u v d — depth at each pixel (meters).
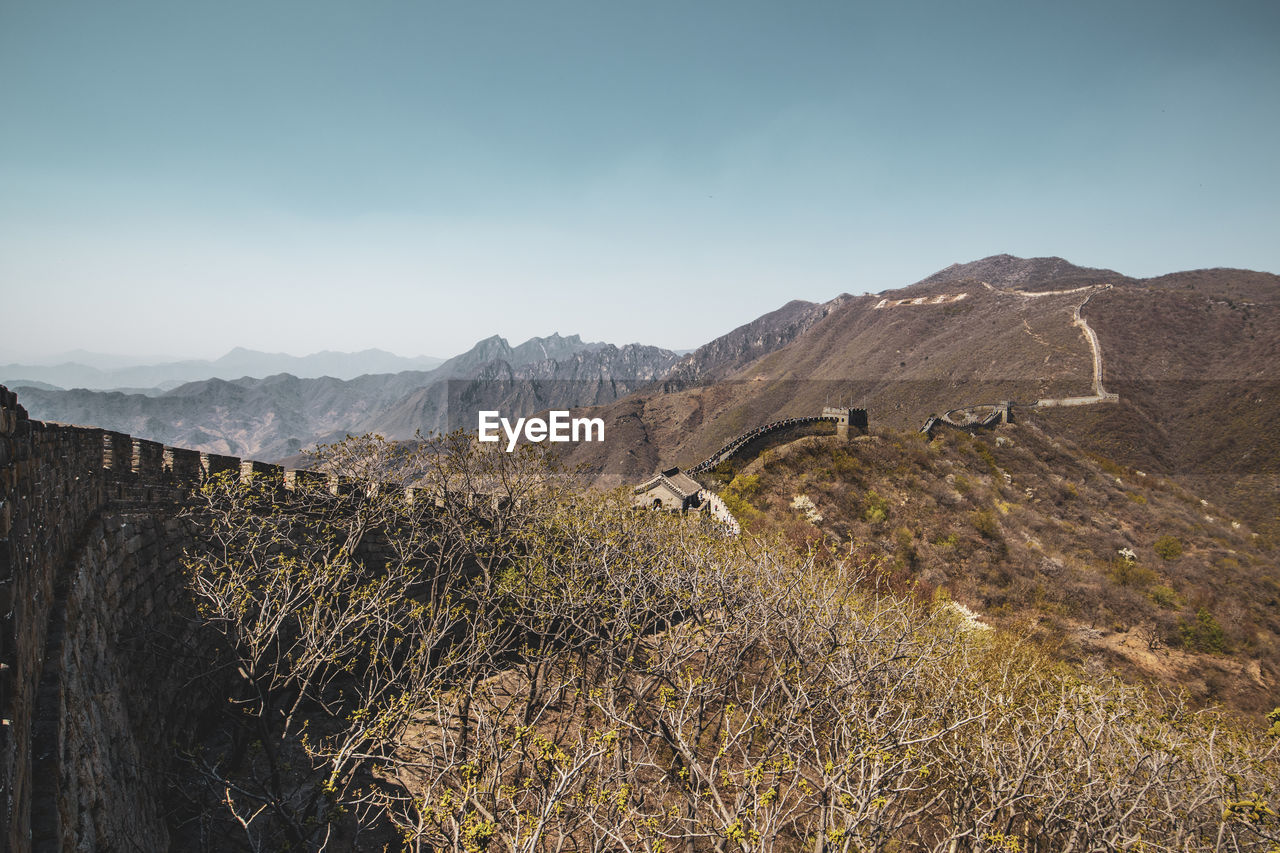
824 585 10.84
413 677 9.90
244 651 11.01
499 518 13.02
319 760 10.05
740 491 36.28
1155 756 7.37
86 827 5.05
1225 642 32.56
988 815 6.60
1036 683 10.91
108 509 8.34
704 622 10.41
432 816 6.34
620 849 6.77
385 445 12.27
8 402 4.02
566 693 11.55
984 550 36.84
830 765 6.27
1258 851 6.57
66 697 5.21
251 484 11.30
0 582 3.56
